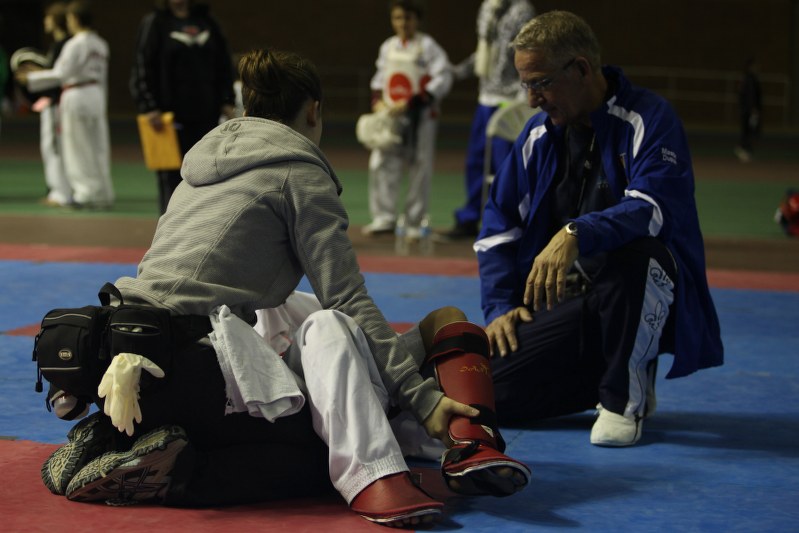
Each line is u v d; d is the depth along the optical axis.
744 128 42.78
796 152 47.28
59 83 23.47
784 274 16.36
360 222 22.64
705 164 39.81
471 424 6.18
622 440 7.85
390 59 19.78
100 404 6.30
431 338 6.65
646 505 6.56
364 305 6.30
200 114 17.41
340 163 37.22
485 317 8.68
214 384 6.17
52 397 6.45
